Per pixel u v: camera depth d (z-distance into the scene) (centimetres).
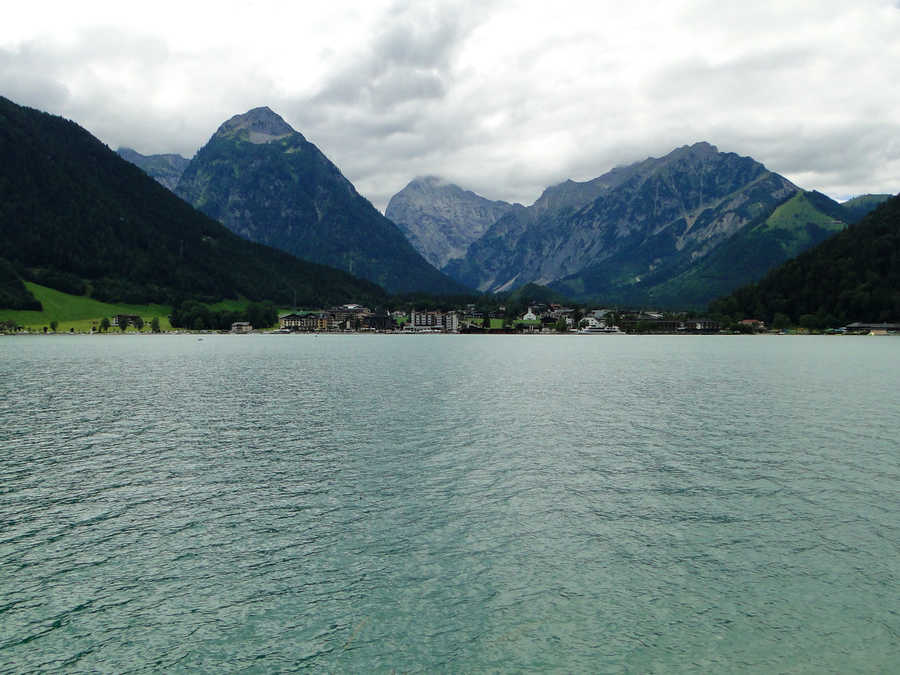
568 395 8538
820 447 5253
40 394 8744
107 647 2353
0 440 5578
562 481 4234
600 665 2234
